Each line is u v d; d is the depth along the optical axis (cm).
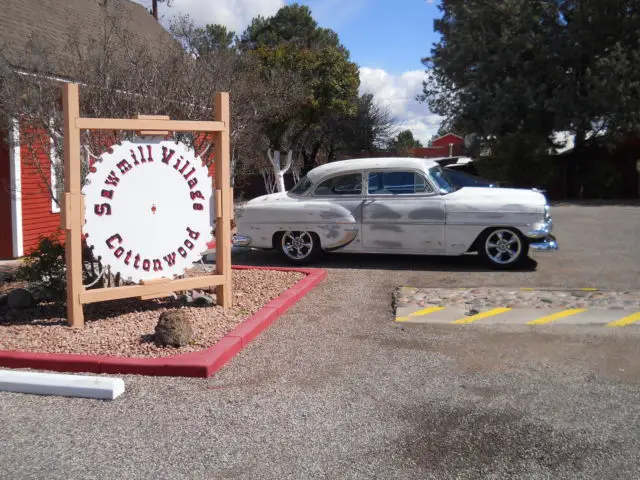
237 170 1448
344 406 471
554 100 2627
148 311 707
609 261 1057
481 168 2852
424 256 1123
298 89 1888
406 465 386
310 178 1063
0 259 1113
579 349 596
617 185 2916
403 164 1012
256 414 458
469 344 616
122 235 653
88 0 1558
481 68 2775
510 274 955
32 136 788
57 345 584
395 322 697
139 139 657
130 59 844
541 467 381
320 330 667
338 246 1031
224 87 1020
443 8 3022
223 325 650
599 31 2634
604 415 450
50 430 436
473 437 420
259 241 1072
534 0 2741
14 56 908
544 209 962
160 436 426
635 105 2527
